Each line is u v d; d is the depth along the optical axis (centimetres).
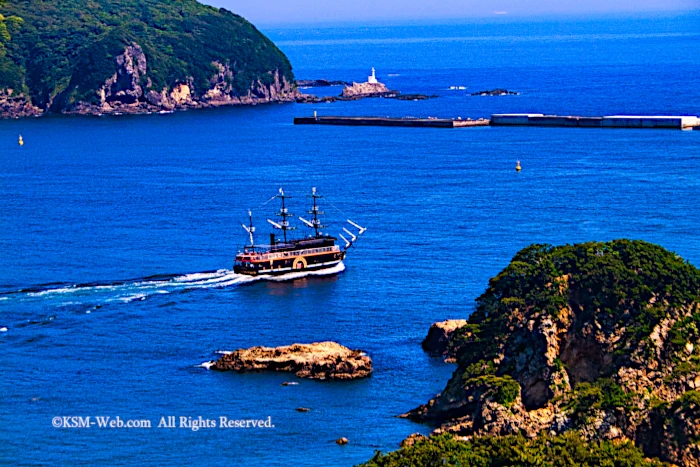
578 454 18212
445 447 18112
